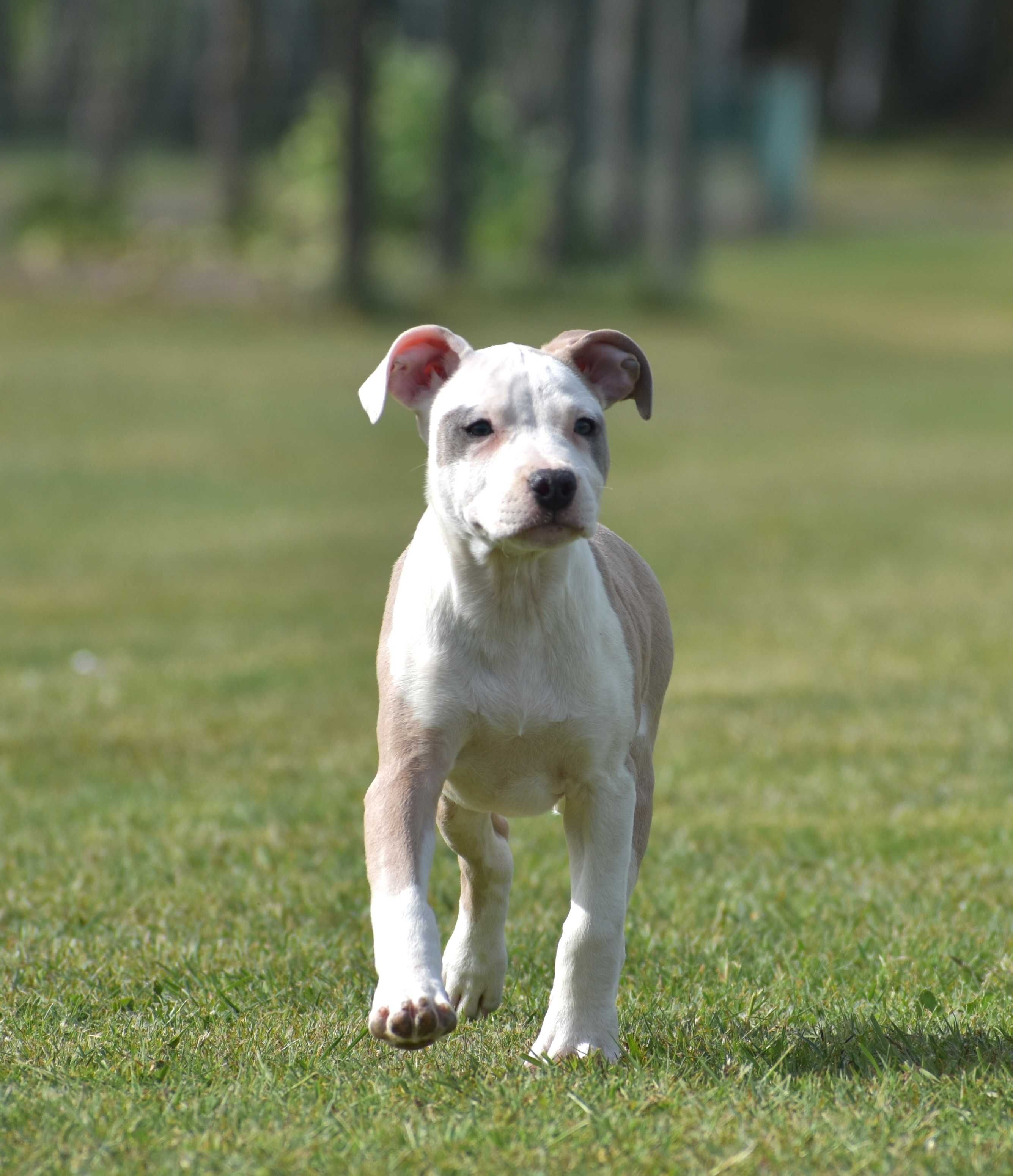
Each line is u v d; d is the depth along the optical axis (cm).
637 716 603
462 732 564
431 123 5031
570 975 566
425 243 4878
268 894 805
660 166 5338
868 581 1784
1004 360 4047
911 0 9569
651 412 622
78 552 1942
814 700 1263
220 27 4669
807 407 3325
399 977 516
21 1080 548
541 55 6838
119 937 734
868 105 9481
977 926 745
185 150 7969
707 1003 640
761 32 9488
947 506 2300
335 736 1175
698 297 4619
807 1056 570
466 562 557
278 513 2212
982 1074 547
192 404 3022
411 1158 469
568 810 590
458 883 844
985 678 1329
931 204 7350
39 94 8300
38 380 3139
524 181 5088
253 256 4262
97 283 3944
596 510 542
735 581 1789
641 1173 461
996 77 9562
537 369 566
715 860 876
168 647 1484
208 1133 490
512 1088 531
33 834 921
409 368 605
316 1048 584
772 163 6556
